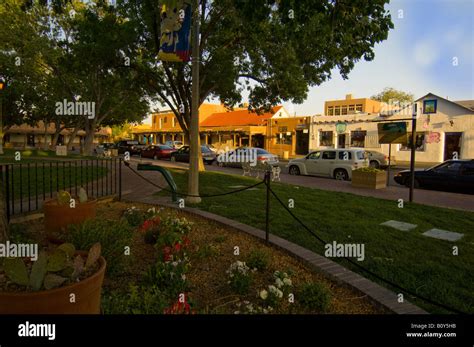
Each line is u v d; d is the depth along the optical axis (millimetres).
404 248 5453
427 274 4445
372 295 3615
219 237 5547
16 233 5309
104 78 17562
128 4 14609
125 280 3926
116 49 14719
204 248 4711
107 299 3045
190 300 3326
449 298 3746
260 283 4004
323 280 4176
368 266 4633
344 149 17625
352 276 4117
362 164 17094
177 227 5453
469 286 4121
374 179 13586
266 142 41000
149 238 5133
